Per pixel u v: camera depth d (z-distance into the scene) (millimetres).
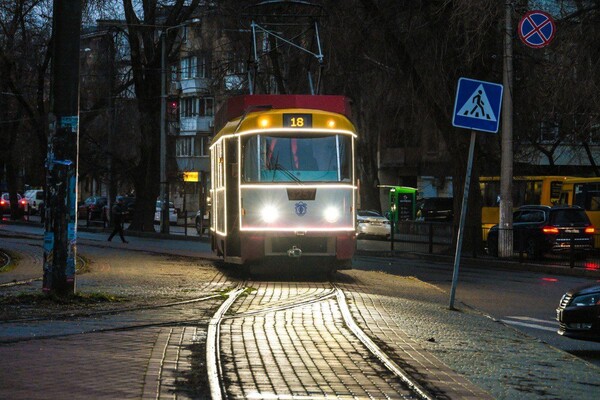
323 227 22625
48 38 58000
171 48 55938
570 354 12305
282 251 22547
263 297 17953
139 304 16250
